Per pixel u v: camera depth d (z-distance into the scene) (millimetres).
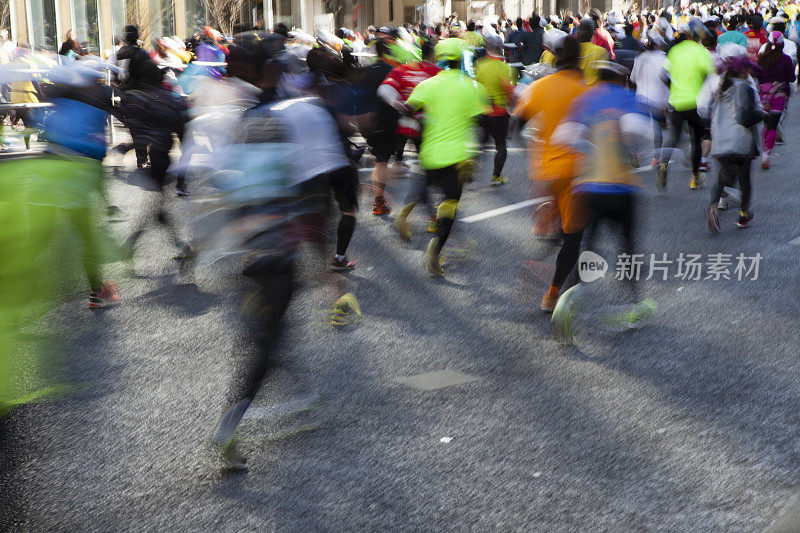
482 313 13070
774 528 6965
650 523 7191
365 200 22500
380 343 11859
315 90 9078
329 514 7523
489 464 8305
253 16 56094
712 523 7145
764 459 8203
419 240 17969
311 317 13000
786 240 16750
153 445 8938
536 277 14328
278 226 8445
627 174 11695
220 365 11211
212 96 17969
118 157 30172
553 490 7773
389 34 20422
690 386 10023
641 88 22375
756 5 76438
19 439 8766
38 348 6375
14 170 6352
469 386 10258
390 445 8781
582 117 11586
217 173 8664
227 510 7641
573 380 10336
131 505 7754
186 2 53219
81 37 45281
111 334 12469
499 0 75875
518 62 44031
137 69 16719
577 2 96562
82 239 6645
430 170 14961
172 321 13070
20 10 40938
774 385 9953
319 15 56000
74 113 10266
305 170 8438
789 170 24469
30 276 6234
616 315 12039
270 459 8570
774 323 12133
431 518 7398
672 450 8445
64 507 7727
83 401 10039
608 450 8492
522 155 29219
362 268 15883
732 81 16797
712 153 17234
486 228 18750
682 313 12750
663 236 17406
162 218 16594
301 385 10328
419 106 14852
